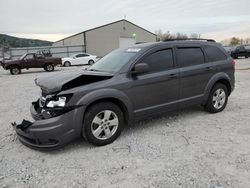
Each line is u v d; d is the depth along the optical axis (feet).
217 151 13.08
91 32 148.05
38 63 70.28
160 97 16.25
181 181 10.45
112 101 14.71
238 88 31.01
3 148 14.34
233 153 12.80
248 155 12.54
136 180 10.68
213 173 10.97
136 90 15.07
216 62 19.34
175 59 17.10
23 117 20.58
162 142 14.44
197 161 12.07
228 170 11.18
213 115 19.31
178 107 17.39
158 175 10.98
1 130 17.39
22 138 13.83
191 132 15.88
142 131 16.25
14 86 40.24
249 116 18.93
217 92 19.57
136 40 159.12
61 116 12.79
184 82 17.29
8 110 23.12
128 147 13.89
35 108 15.19
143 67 14.61
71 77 14.12
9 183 10.80
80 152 13.51
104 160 12.53
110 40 151.74
